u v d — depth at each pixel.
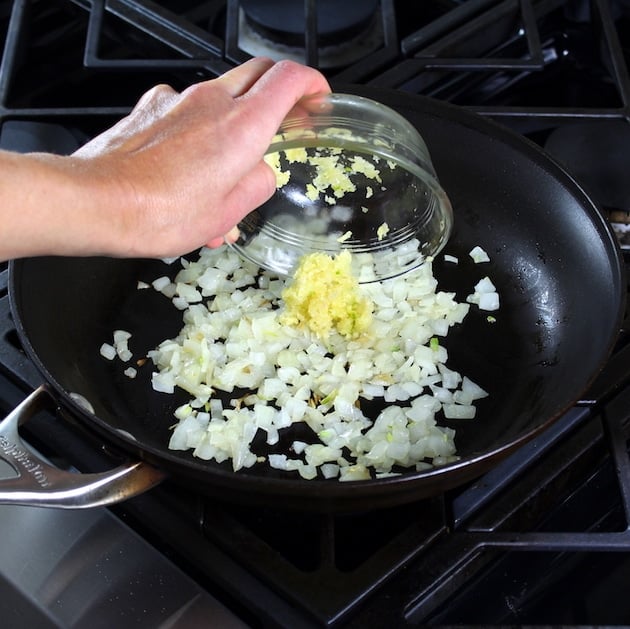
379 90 0.63
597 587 0.49
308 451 0.53
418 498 0.48
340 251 0.61
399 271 0.61
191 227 0.46
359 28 0.74
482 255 0.63
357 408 0.56
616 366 0.54
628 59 0.76
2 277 0.60
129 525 0.50
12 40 0.73
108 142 0.46
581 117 0.66
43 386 0.50
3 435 0.48
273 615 0.46
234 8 0.73
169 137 0.45
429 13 0.80
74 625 0.46
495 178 0.63
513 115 0.66
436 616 0.48
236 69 0.50
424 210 0.61
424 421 0.55
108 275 0.61
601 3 0.73
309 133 0.51
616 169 0.67
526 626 0.45
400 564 0.47
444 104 0.62
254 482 0.45
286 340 0.59
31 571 0.47
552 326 0.59
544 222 0.61
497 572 0.50
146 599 0.47
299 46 0.74
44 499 0.45
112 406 0.55
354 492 0.45
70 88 0.75
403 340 0.59
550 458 0.52
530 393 0.56
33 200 0.41
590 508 0.52
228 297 0.61
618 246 0.55
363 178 0.61
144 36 0.74
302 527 0.51
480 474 0.49
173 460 0.45
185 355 0.58
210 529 0.49
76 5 0.76
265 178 0.49
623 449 0.51
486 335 0.60
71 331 0.57
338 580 0.46
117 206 0.43
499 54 0.75
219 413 0.56
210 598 0.47
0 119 0.67
